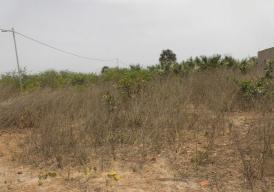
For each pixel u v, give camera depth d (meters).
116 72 14.52
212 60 13.74
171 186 4.25
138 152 5.51
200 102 8.17
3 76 15.50
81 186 4.42
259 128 5.73
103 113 7.42
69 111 8.15
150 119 6.79
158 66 14.18
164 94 8.52
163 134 6.22
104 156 5.44
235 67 12.91
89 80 15.17
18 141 6.86
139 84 9.23
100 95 9.26
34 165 5.38
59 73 17.25
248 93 7.97
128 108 7.73
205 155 5.09
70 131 6.54
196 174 4.57
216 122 6.49
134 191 4.16
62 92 10.16
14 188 4.54
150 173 4.70
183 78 10.98
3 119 8.07
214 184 4.25
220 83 9.50
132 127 6.71
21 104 8.66
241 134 5.93
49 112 8.19
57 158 5.42
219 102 7.73
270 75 8.69
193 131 6.32
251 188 4.02
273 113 6.93
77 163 5.27
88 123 6.95
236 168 4.66
